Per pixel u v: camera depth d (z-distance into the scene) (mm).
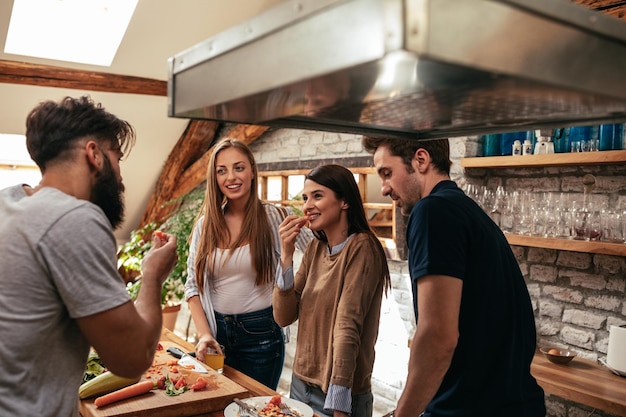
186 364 2049
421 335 1275
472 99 806
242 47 752
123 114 5059
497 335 1297
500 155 3002
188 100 892
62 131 1164
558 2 640
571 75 670
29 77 4254
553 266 2854
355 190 2010
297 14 642
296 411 1640
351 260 1878
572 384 2258
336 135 4223
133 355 1138
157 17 4078
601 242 2463
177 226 4766
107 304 1078
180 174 5688
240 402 1660
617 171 2596
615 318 2607
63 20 4148
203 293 2406
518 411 1295
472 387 1295
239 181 2346
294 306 2127
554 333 2850
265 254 2395
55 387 1102
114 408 1611
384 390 3832
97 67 4453
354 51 570
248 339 2357
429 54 522
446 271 1253
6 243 1060
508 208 2910
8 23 3900
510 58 598
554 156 2646
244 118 992
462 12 549
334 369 1743
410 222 1360
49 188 1138
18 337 1037
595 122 1008
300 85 683
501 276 1319
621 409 2047
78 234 1071
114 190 1253
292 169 4648
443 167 1477
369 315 1903
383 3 532
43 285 1058
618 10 2461
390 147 1442
